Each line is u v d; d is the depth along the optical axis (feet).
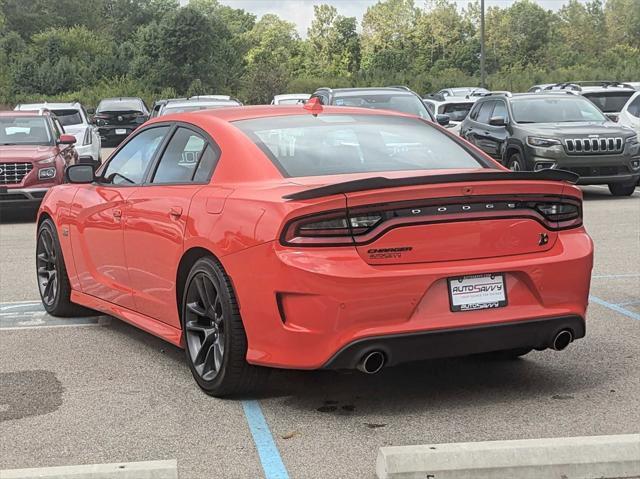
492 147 57.00
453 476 12.32
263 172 16.85
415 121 19.81
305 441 14.66
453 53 302.04
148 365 19.44
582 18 327.67
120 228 20.22
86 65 229.25
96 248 21.63
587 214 44.96
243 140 17.70
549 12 328.29
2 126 53.67
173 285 18.13
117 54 232.94
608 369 18.34
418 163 17.83
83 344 21.42
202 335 17.49
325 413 16.02
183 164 18.95
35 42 262.67
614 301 24.82
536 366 18.71
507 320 15.60
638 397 16.47
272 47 339.36
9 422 15.84
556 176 16.03
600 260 31.45
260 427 15.37
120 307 21.12
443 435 14.76
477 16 308.60
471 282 15.46
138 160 20.79
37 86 215.92
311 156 17.43
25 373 18.95
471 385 17.49
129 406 16.62
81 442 14.79
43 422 15.81
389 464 12.28
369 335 14.82
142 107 122.62
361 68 303.89
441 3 307.17
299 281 14.79
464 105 91.76
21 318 24.41
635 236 37.01
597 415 15.55
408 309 15.01
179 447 14.51
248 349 15.98
